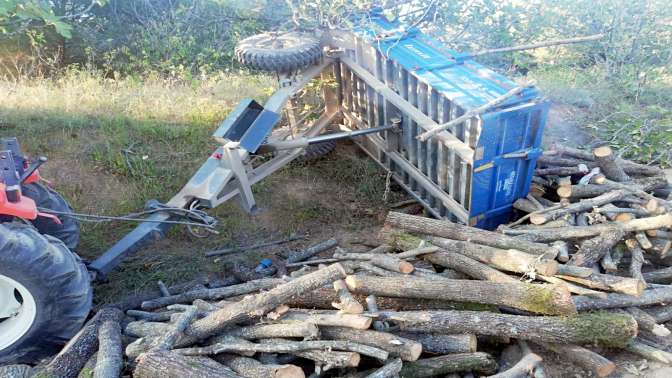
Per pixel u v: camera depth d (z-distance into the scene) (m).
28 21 9.84
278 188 7.65
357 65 7.75
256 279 5.86
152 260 6.33
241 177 6.17
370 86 7.51
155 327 4.57
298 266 6.08
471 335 4.34
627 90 9.66
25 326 4.44
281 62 7.00
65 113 8.57
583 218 5.74
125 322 4.96
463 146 5.91
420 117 6.50
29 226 4.55
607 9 10.71
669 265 5.60
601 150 6.29
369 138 8.01
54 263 4.34
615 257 5.26
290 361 4.32
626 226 5.32
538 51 11.09
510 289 4.47
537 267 4.62
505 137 5.66
